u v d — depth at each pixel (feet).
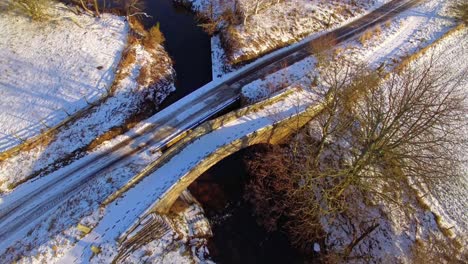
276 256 119.65
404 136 89.97
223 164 139.03
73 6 183.93
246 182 134.82
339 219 123.75
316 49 169.07
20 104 144.36
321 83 155.22
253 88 153.89
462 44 178.70
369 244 118.21
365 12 197.98
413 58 168.66
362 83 122.72
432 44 174.91
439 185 126.52
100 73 156.56
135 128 140.26
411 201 124.16
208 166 123.44
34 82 151.53
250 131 127.13
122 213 112.78
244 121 131.64
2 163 129.49
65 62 159.22
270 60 169.78
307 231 122.21
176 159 119.96
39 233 112.88
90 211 115.03
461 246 115.55
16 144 132.77
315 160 128.26
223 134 126.31
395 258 114.52
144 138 137.18
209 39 183.73
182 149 122.11
